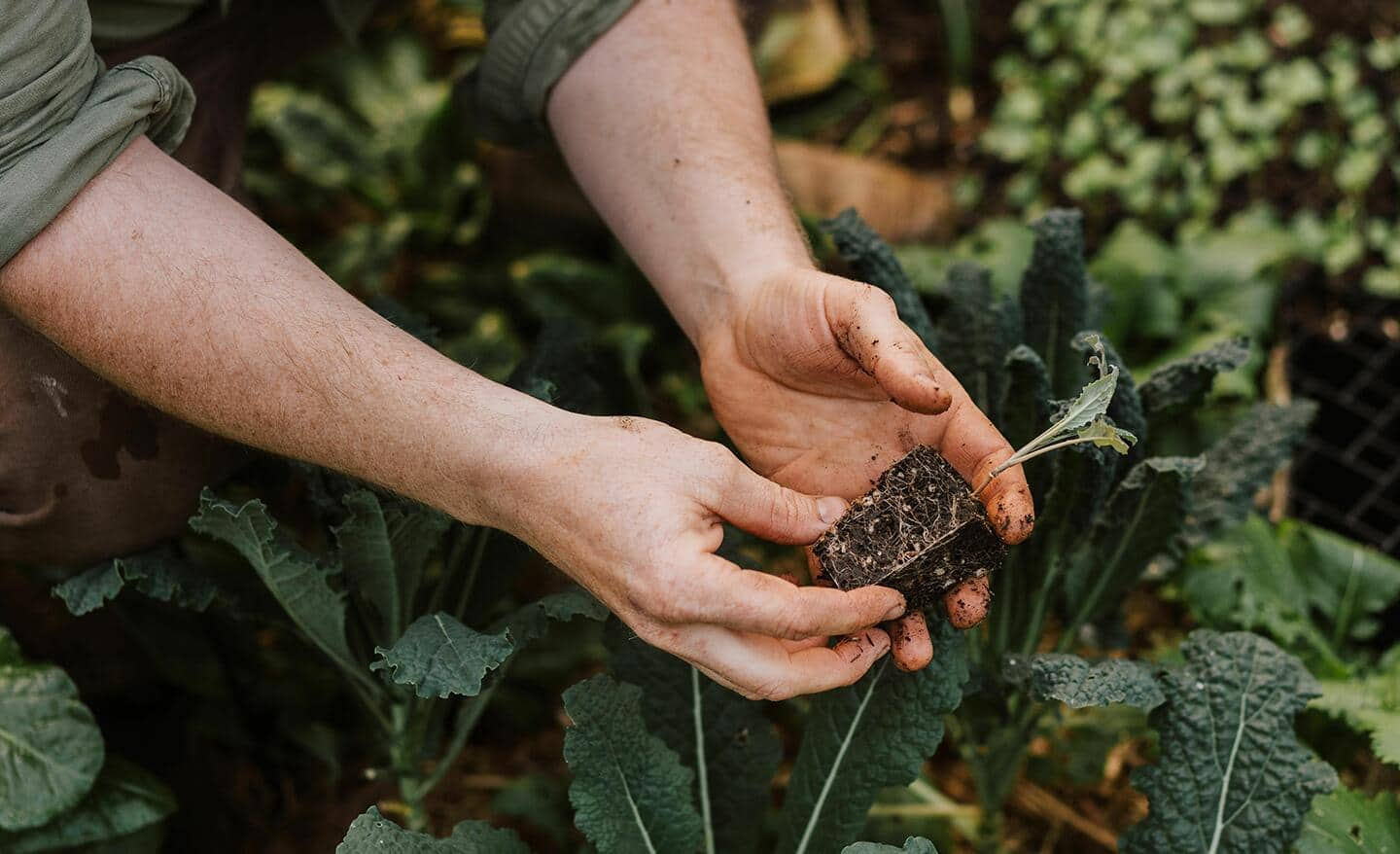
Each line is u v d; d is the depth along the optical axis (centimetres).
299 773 105
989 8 171
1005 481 76
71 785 88
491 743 109
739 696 86
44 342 77
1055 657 82
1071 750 100
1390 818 85
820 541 76
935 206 141
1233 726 82
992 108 163
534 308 132
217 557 103
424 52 151
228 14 89
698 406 130
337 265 134
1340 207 145
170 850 99
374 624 89
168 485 84
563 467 70
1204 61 150
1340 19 158
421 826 95
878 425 80
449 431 71
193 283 71
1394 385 129
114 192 72
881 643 74
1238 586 101
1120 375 82
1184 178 151
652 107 86
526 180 140
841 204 139
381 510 79
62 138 70
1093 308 98
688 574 68
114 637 103
